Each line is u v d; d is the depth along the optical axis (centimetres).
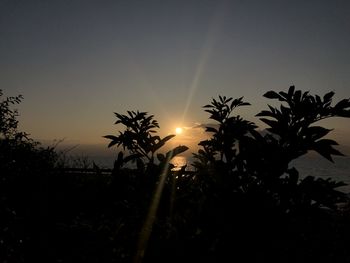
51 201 573
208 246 248
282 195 235
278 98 243
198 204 268
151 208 304
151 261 263
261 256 235
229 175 254
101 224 365
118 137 345
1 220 517
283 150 236
